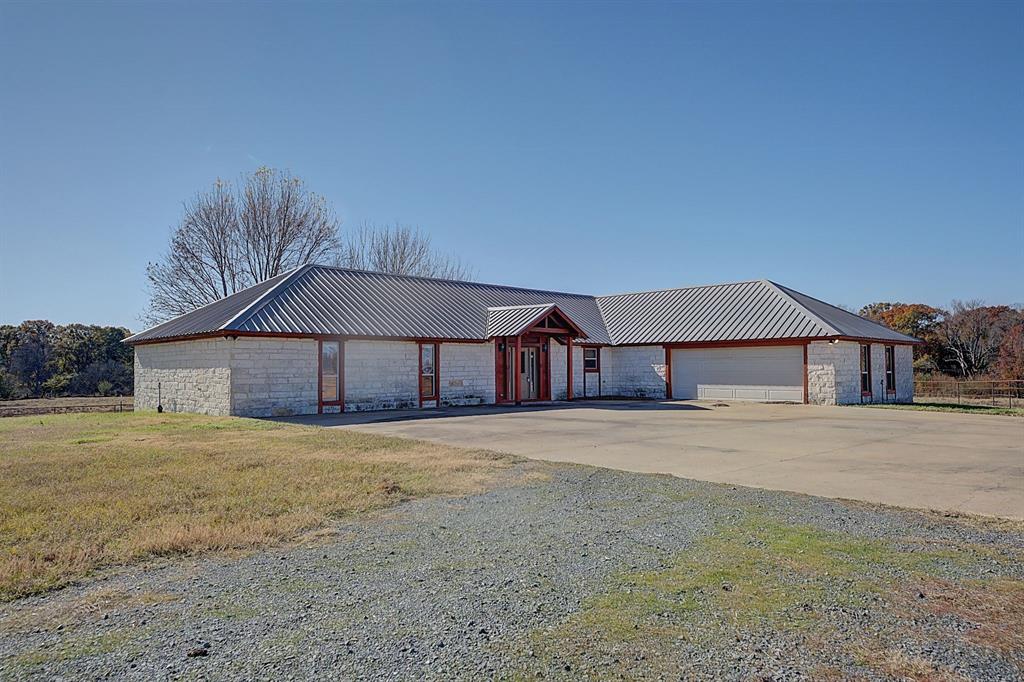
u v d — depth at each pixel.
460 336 22.47
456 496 7.56
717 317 27.06
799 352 23.84
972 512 6.86
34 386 35.66
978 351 42.00
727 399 25.64
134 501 7.14
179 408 20.55
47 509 6.81
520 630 3.91
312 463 9.59
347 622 4.05
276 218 37.25
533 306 25.12
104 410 24.44
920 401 28.27
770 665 3.48
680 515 6.65
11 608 4.32
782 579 4.74
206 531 5.97
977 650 3.65
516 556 5.32
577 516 6.62
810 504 7.14
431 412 19.86
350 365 20.19
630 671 3.42
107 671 3.45
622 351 28.66
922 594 4.45
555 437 13.53
